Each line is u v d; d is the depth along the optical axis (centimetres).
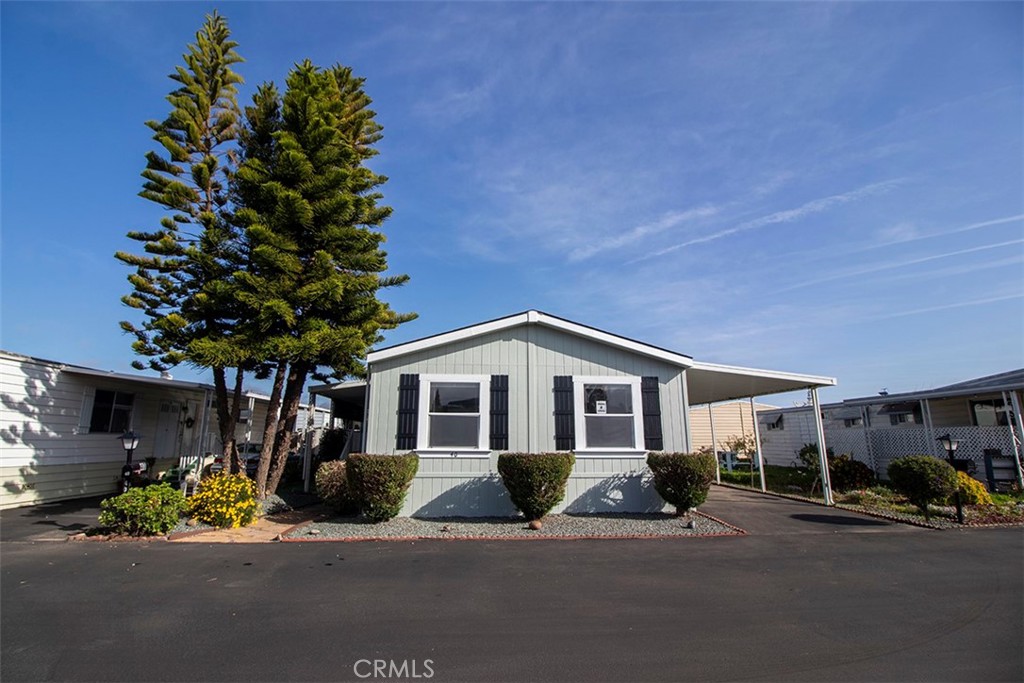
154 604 509
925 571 627
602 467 1022
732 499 1305
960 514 949
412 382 1041
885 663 389
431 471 1004
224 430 1195
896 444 1723
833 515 1040
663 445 1040
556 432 1030
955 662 390
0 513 1045
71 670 376
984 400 1742
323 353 1192
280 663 388
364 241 1195
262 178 1131
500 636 436
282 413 1248
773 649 412
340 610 494
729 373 1147
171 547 746
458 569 632
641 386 1062
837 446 1936
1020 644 421
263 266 1112
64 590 552
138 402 1494
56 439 1230
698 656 400
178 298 1215
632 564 655
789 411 2362
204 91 1238
